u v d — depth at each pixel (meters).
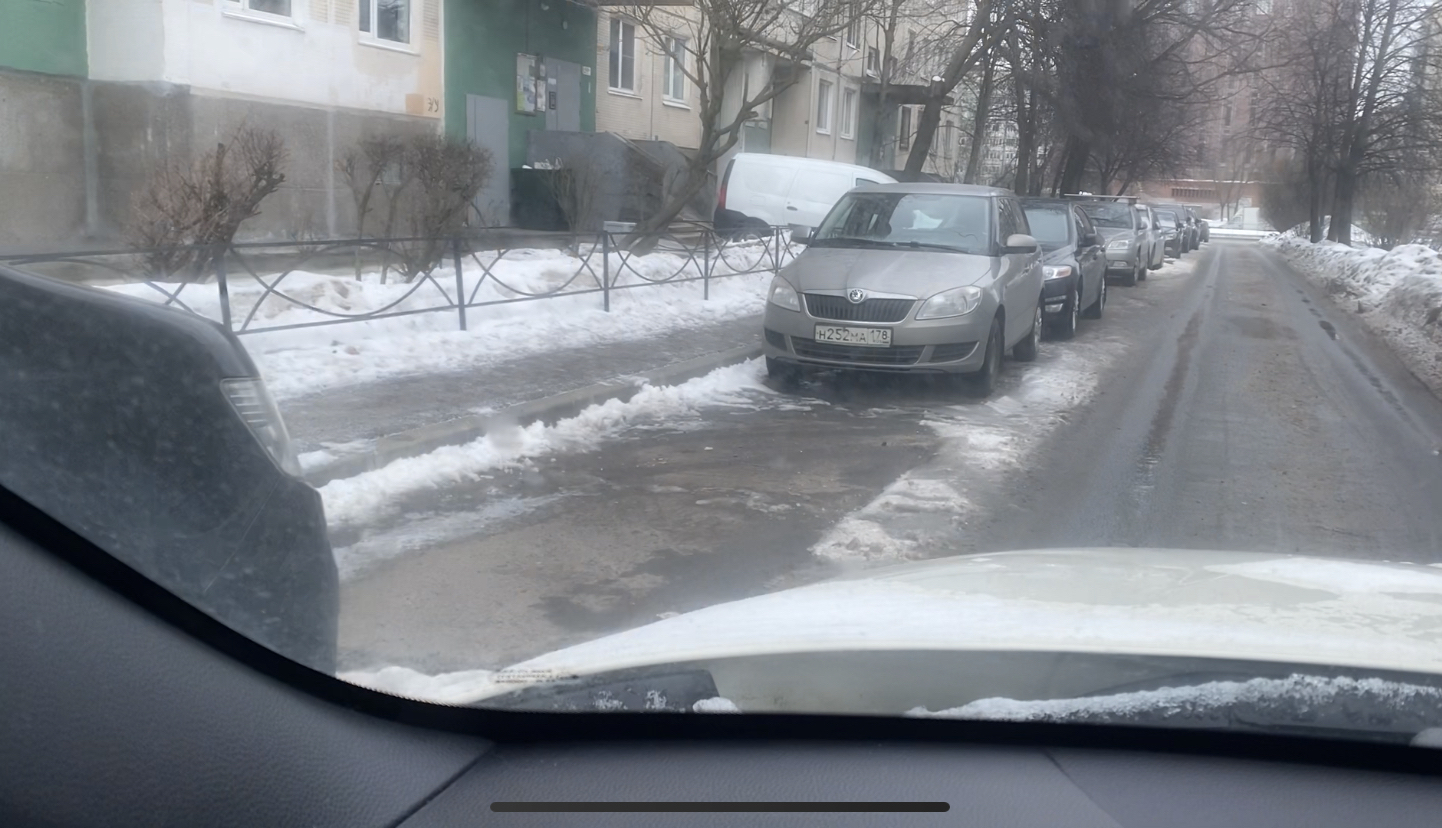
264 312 9.97
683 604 4.92
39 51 15.14
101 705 1.98
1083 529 6.29
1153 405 10.20
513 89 22.75
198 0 15.81
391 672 3.03
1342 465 8.05
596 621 4.67
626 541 5.83
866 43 36.44
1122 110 29.70
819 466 7.55
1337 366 13.22
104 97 15.74
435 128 20.31
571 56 24.59
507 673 2.54
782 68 24.62
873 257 10.14
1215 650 2.22
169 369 2.73
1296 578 2.95
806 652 2.33
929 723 2.18
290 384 8.61
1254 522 6.54
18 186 15.03
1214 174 98.38
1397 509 6.90
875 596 2.80
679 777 2.15
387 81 19.25
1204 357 13.48
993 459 7.85
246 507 2.81
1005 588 2.82
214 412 2.81
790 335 9.73
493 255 14.30
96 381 2.56
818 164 23.75
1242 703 2.09
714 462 7.59
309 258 12.21
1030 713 2.15
